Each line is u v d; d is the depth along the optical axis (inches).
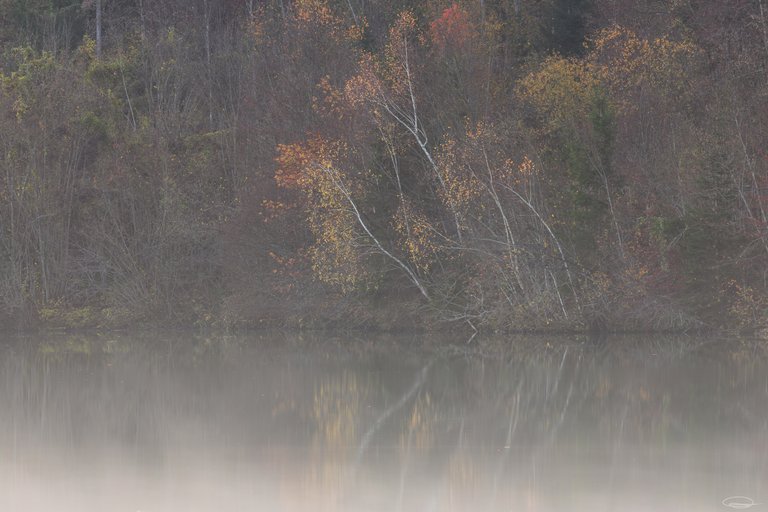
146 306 3053.6
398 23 2824.8
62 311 3085.6
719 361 2145.7
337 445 1362.0
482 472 1198.9
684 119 2876.5
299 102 3016.7
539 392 1796.3
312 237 2874.0
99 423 1551.4
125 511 1031.0
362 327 2822.3
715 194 2620.6
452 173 2630.4
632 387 1833.2
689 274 2618.1
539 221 2652.6
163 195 3129.9
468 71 2933.1
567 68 3038.9
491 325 2682.1
